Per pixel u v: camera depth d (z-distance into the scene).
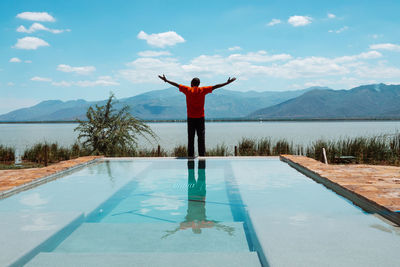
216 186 3.58
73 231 2.13
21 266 1.56
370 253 1.62
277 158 5.91
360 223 2.15
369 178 3.45
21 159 10.68
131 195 3.18
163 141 21.19
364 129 40.81
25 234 1.93
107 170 4.73
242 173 4.41
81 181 3.90
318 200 2.87
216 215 2.49
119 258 1.65
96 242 1.92
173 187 3.54
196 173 4.44
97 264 1.58
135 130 10.24
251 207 2.63
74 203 2.82
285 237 1.86
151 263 1.59
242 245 1.87
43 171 4.17
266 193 3.19
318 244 1.75
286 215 2.36
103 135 10.02
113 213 2.56
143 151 10.61
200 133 5.73
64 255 1.71
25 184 3.44
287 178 4.03
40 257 1.68
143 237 2.01
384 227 2.05
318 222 2.17
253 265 1.56
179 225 2.25
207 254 1.70
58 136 31.77
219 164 5.26
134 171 4.63
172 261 1.61
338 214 2.38
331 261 1.53
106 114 10.09
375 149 8.46
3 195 3.04
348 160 8.24
